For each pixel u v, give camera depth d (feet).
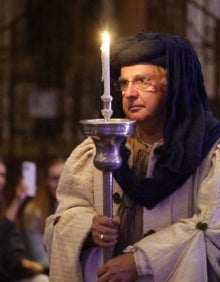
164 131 12.37
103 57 11.31
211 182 12.07
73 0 48.88
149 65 12.53
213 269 12.11
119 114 13.10
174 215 12.37
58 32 49.26
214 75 44.42
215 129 12.43
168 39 12.58
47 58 49.34
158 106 12.59
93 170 13.02
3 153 45.85
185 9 45.47
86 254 12.73
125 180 12.39
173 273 12.00
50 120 48.80
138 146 12.94
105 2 47.47
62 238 12.72
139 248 12.03
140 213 12.58
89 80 48.52
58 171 28.53
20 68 50.01
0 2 55.88
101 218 11.80
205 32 45.85
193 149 12.17
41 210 28.40
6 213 27.99
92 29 48.42
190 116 12.44
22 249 27.02
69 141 47.52
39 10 49.62
